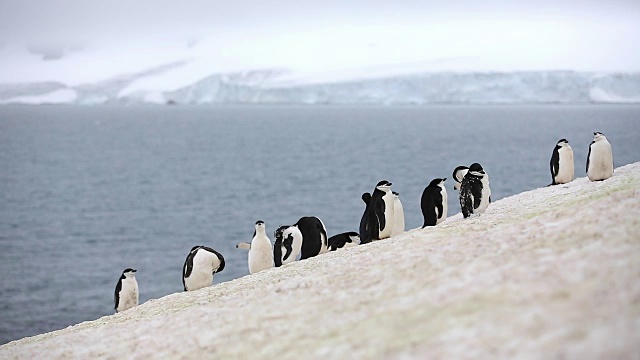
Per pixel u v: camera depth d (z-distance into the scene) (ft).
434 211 126.93
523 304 53.57
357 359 52.24
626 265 56.29
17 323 268.82
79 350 81.05
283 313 72.23
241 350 63.72
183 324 80.59
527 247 70.95
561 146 157.17
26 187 645.51
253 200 556.10
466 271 67.36
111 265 359.87
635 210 75.92
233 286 105.60
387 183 124.47
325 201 543.39
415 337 53.06
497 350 46.70
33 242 417.28
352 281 77.10
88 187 647.56
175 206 538.06
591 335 45.44
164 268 350.43
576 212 82.28
